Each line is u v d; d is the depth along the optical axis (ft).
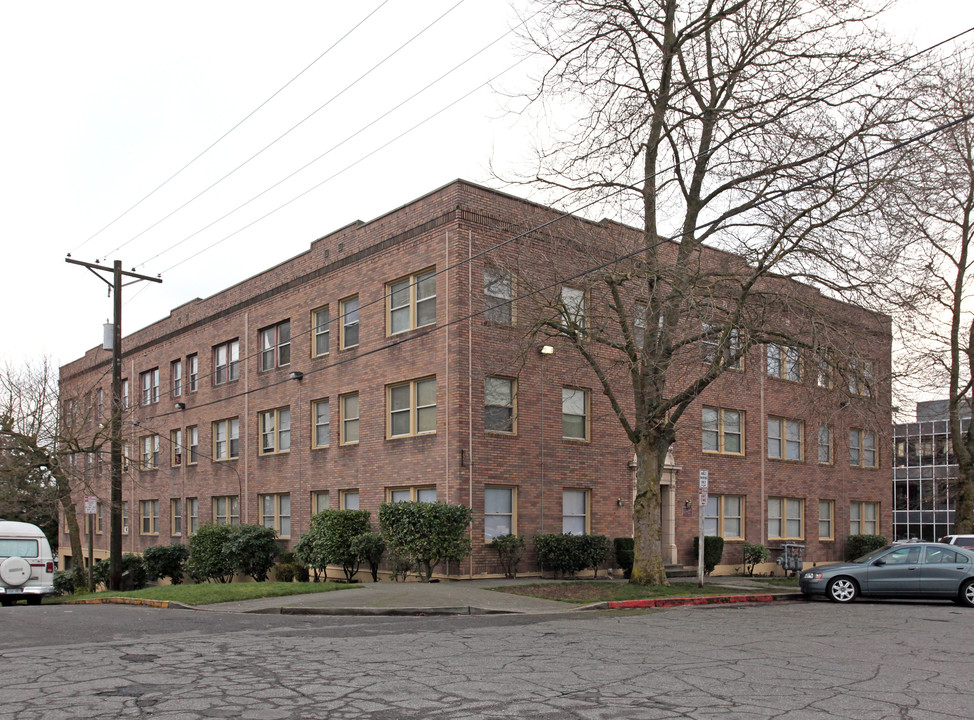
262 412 102.32
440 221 76.89
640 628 44.93
